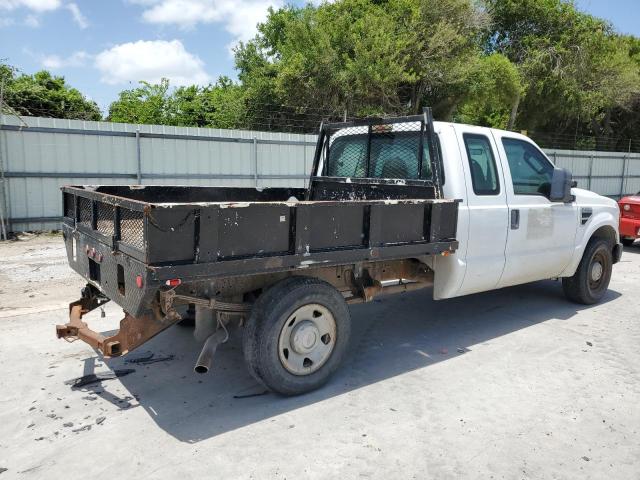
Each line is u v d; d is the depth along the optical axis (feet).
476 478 9.95
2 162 38.19
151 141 44.34
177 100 91.30
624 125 118.73
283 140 51.42
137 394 13.28
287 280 12.80
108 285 12.23
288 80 71.82
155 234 10.01
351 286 14.79
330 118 73.82
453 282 16.24
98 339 12.13
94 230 12.94
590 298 21.76
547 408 12.76
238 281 12.83
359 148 18.58
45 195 40.45
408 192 16.63
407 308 21.39
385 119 17.33
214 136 47.29
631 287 25.49
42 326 18.21
